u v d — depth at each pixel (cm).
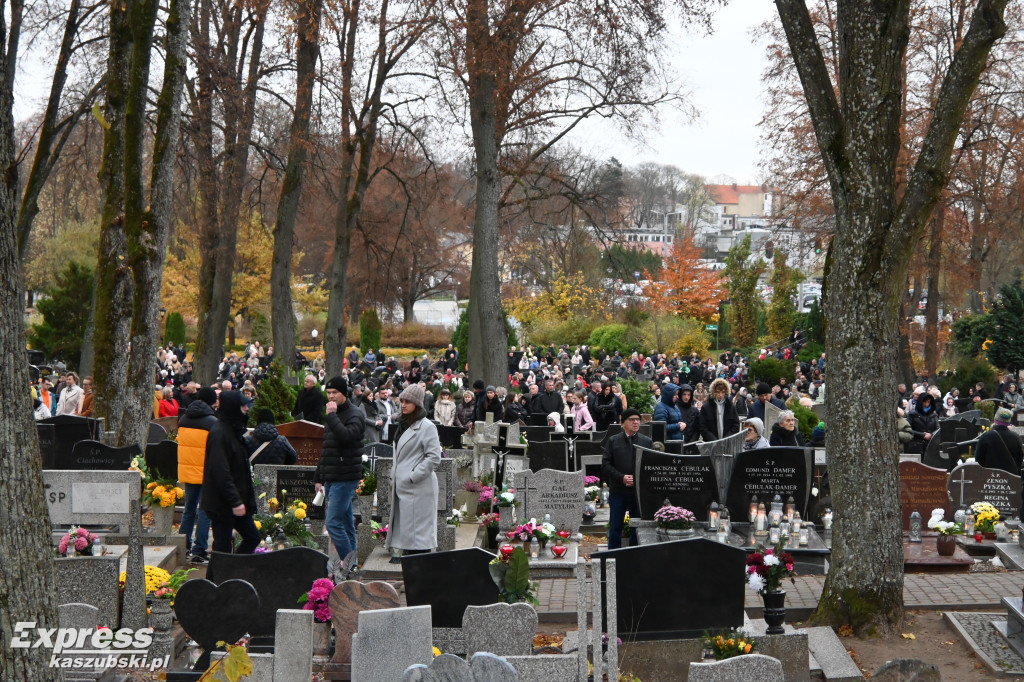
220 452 1134
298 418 1994
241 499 1144
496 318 2769
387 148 3203
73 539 1055
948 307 5131
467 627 822
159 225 1784
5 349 527
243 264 6134
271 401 2194
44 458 1730
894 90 1005
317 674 856
